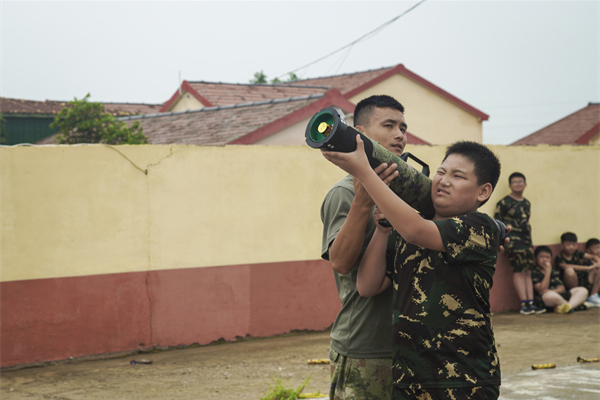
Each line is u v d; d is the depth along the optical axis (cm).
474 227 217
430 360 216
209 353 591
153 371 529
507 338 634
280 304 659
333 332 264
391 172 215
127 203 595
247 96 1662
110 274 587
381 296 249
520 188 765
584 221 839
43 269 564
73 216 575
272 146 658
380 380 247
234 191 640
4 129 1839
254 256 648
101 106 1213
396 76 1798
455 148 231
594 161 846
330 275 685
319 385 476
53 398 457
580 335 640
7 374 533
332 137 196
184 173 619
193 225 622
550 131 2136
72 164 576
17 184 558
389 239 241
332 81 1942
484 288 222
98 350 580
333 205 253
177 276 614
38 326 560
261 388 472
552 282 793
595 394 428
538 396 429
